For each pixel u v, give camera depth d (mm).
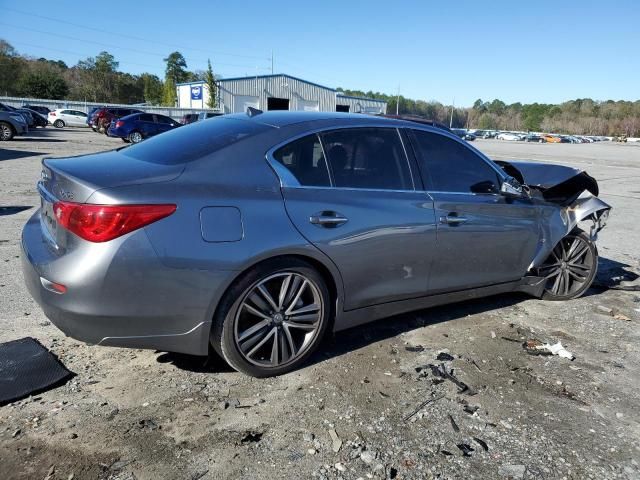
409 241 3418
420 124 3791
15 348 3209
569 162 26016
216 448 2410
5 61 77188
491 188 4016
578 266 4766
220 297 2734
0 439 2381
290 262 2947
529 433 2680
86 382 2908
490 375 3270
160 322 2637
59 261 2541
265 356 3080
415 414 2777
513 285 4301
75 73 93125
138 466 2264
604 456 2529
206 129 3338
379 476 2289
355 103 55125
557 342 3850
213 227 2672
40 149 17453
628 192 13891
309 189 3068
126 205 2488
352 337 3709
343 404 2830
